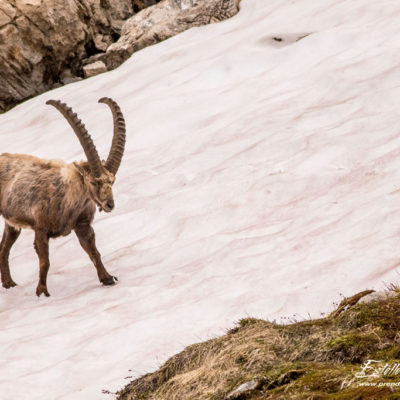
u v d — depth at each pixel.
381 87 49.56
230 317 25.45
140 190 45.47
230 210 39.09
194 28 75.81
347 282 25.20
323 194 37.78
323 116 48.19
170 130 55.38
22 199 36.03
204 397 17.83
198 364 20.20
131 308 29.42
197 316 26.39
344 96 50.53
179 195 42.44
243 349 19.22
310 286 25.88
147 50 74.38
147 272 34.44
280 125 48.78
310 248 30.08
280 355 18.41
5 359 26.66
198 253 34.88
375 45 58.19
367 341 16.77
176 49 71.31
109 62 80.06
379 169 38.28
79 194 35.28
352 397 13.97
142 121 58.16
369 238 28.95
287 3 74.75
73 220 35.53
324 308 23.97
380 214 31.16
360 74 53.03
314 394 14.70
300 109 50.84
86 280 35.91
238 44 67.62
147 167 49.38
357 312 18.31
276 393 15.62
